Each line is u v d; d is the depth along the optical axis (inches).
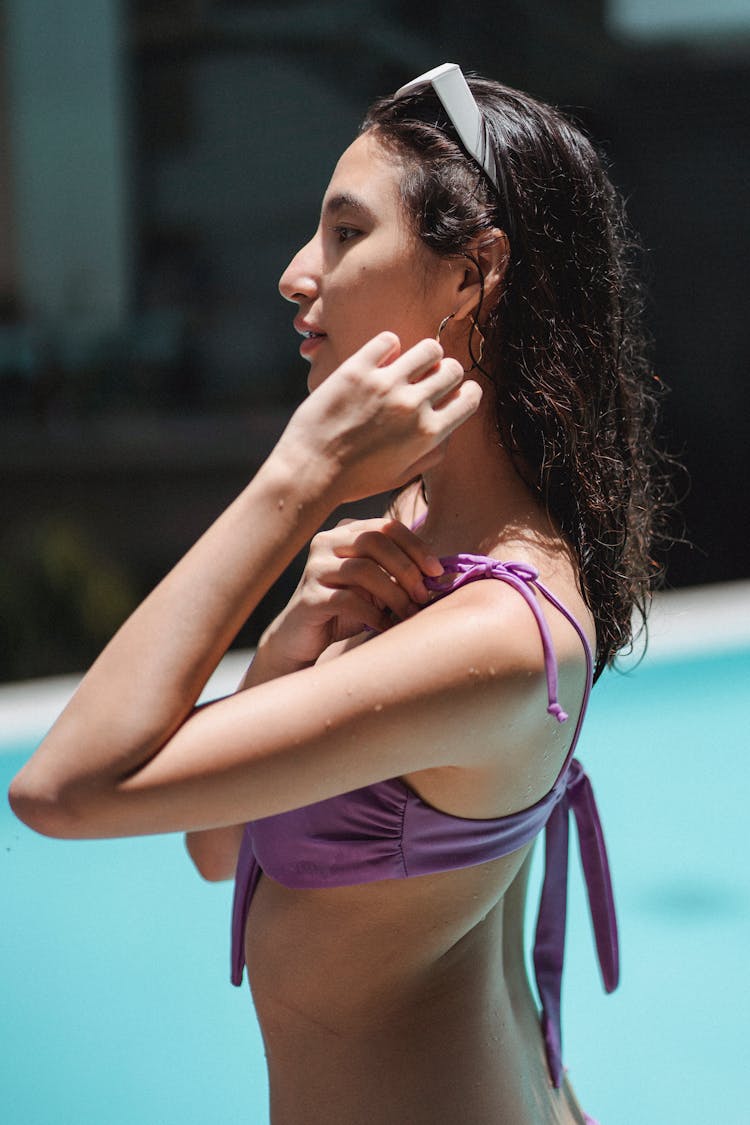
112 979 127.6
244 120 380.8
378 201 45.7
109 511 355.3
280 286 47.9
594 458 49.1
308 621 48.2
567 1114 54.7
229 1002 124.3
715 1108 108.1
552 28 382.3
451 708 40.6
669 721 193.9
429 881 45.1
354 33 380.5
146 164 377.4
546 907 56.7
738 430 379.9
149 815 40.1
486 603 42.6
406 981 46.9
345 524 49.6
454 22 382.9
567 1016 123.4
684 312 382.0
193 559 41.6
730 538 373.1
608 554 50.1
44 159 367.2
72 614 305.0
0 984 126.2
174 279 380.5
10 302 368.5
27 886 146.3
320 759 40.2
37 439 355.3
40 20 359.9
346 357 46.9
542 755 44.5
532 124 48.1
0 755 166.1
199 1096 108.9
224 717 40.4
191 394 378.0
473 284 45.9
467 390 43.3
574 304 48.9
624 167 384.8
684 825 160.9
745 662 210.7
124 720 39.8
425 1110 47.1
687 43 383.9
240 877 52.2
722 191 386.3
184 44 374.6
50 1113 106.0
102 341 374.3
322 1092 48.3
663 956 133.3
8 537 340.2
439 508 50.6
